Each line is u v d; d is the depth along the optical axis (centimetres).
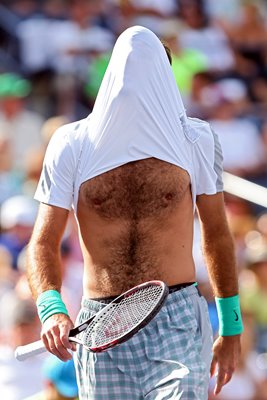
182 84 3575
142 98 1227
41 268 1233
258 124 3484
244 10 3925
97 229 1240
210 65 3688
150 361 1206
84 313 1244
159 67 1238
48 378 1816
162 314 1217
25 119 3384
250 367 2395
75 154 1252
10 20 3647
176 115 1248
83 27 3609
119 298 1193
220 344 1307
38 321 2116
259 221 2906
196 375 1177
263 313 2547
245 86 3644
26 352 1240
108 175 1232
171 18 3862
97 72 3488
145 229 1226
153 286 1167
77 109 3462
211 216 1291
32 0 3728
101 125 1238
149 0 3869
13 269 2655
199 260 2581
